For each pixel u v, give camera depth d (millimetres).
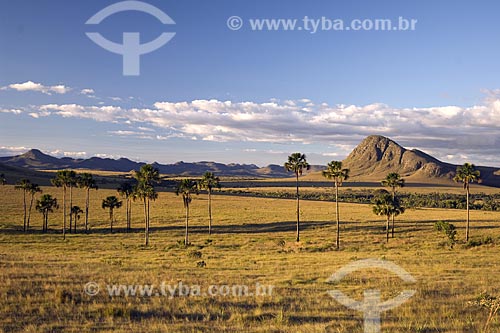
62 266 29078
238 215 99125
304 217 97062
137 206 112000
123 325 14953
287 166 65938
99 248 54875
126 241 63812
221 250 54375
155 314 16906
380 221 88500
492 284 25188
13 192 123562
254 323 15781
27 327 14062
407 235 68500
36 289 19969
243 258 42562
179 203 122188
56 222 86188
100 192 139000
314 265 35281
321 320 16453
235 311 17594
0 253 39031
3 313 15773
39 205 76438
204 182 72938
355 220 90875
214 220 90375
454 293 22078
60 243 60375
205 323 15594
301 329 14594
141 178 63750
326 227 79438
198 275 27781
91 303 18094
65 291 19297
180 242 60000
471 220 91688
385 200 66750
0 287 19609
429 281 25828
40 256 37219
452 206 156875
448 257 42312
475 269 32062
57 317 15617
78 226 82562
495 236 66438
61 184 74438
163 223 86500
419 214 108250
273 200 147125
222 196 156500
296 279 26688
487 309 18016
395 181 77000
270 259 41688
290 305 19016
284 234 72125
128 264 34188
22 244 58531
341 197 194125
